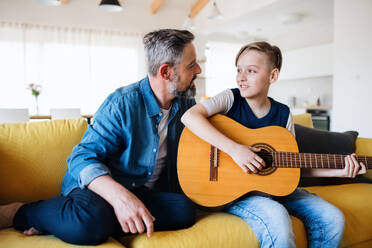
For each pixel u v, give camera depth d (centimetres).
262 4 573
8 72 634
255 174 137
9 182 139
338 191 176
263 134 145
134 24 736
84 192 116
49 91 673
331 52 689
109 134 128
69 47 686
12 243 108
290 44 838
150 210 121
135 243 111
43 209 113
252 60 144
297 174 139
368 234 160
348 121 458
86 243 105
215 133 133
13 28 632
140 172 137
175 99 153
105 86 727
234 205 136
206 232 118
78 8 679
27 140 146
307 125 241
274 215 119
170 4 761
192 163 138
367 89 429
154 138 140
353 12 444
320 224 133
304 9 600
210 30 772
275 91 921
